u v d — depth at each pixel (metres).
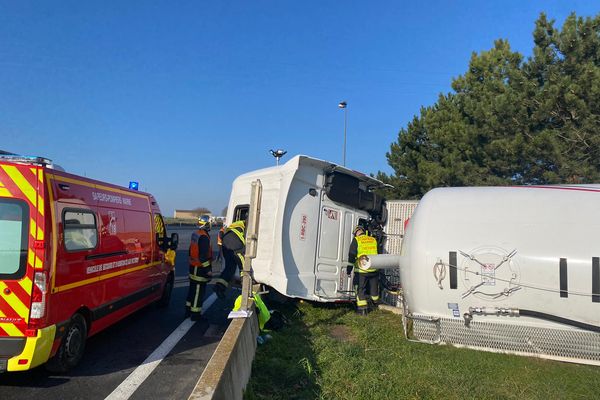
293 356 6.08
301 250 8.72
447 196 7.06
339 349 6.28
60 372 5.62
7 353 4.84
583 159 12.83
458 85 18.34
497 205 6.63
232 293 11.56
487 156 15.08
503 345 6.35
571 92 12.37
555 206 6.35
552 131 12.97
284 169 8.65
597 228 6.04
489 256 6.33
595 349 5.90
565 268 6.00
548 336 6.11
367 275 9.09
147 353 6.62
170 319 8.75
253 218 6.52
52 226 5.14
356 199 9.59
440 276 6.53
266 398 4.77
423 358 6.12
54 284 5.14
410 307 7.02
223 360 4.07
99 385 5.36
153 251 8.78
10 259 4.92
